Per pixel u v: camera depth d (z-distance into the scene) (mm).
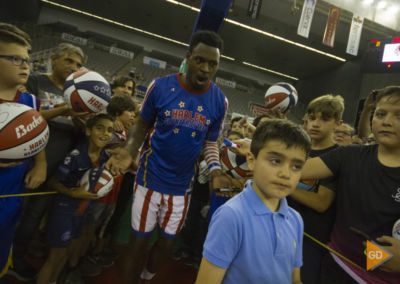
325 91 16203
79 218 1595
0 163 1179
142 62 17766
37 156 1482
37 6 15383
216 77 19203
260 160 880
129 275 1517
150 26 16359
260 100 18734
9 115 1166
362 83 13094
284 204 931
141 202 1527
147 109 1513
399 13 11773
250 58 17609
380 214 1073
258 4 9000
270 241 866
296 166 854
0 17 14445
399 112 1037
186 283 1740
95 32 17609
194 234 2139
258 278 846
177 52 18938
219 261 816
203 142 1638
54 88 1908
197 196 2322
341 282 1206
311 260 1396
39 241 1562
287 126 854
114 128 1998
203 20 2100
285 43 14312
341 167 1271
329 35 9078
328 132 1611
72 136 1731
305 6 8039
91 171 1590
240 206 878
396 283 1030
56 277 1476
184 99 1444
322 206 1370
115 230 2074
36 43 14891
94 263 1695
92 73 1586
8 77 1225
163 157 1485
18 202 1391
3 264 1376
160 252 1591
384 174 1092
